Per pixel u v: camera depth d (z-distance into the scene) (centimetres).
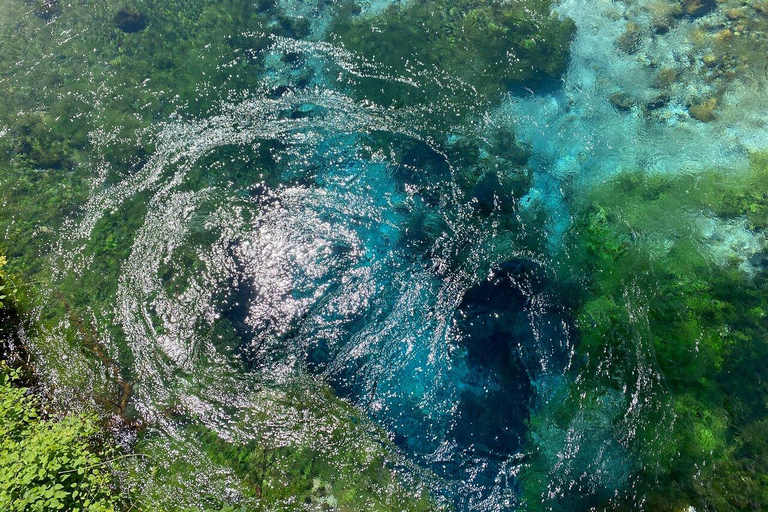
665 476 558
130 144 739
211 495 541
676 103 797
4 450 511
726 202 717
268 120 759
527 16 862
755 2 885
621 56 839
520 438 580
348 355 614
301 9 872
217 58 807
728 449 571
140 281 650
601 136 766
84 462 534
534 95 795
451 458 571
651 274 668
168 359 609
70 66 805
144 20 842
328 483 552
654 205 714
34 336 620
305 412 587
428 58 819
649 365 611
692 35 859
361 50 825
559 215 705
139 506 530
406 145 742
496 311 639
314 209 691
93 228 686
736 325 638
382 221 686
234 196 700
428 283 651
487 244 677
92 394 588
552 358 617
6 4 855
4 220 689
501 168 730
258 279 648
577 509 544
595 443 573
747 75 819
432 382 603
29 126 754
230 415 584
